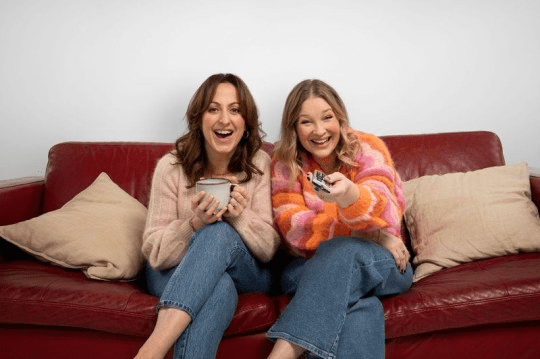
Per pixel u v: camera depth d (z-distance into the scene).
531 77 2.02
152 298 1.21
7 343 1.26
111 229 1.45
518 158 2.06
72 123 2.04
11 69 2.02
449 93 2.03
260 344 1.20
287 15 1.99
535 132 2.05
